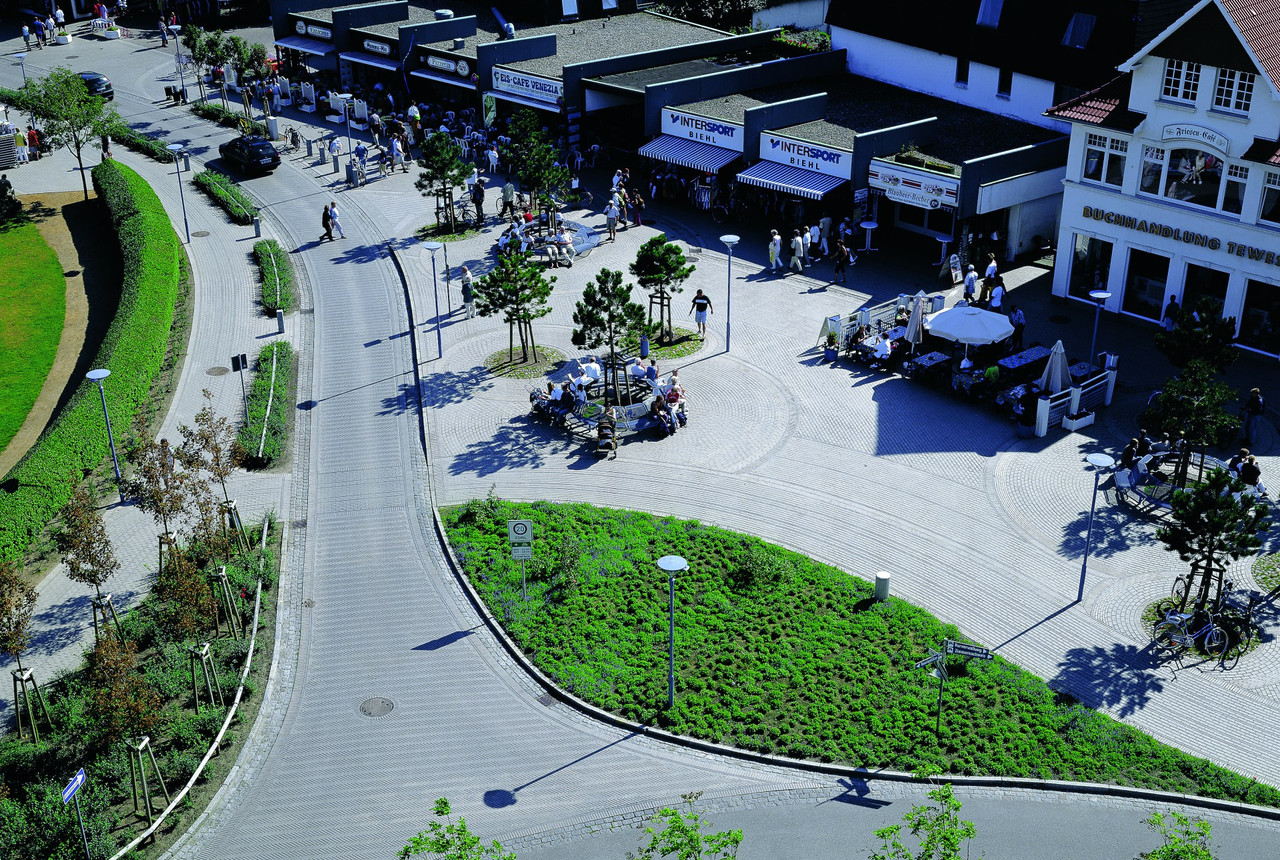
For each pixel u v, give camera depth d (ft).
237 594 126.62
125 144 267.18
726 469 147.84
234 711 110.42
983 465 147.13
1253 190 162.61
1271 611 121.80
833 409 160.04
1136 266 180.86
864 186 200.23
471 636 121.80
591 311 154.30
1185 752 104.78
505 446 154.40
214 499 134.92
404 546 136.05
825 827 97.86
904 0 230.89
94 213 236.02
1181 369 149.18
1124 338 176.65
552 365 172.96
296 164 251.60
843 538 134.31
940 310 179.73
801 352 174.19
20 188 247.91
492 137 249.96
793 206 212.64
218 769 105.70
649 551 132.16
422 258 207.51
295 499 145.07
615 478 146.82
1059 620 120.98
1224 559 129.49
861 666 114.73
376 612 125.49
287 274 201.98
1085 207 181.57
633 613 122.93
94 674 106.11
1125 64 169.89
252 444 153.28
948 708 109.40
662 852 85.51
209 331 185.26
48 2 353.72
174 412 163.12
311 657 119.44
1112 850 94.89
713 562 130.11
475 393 166.50
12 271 210.18
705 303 177.17
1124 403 159.74
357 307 192.54
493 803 101.35
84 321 192.85
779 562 128.47
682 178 230.07
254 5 347.97
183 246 215.92
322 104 276.82
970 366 163.63
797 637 118.62
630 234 214.28
